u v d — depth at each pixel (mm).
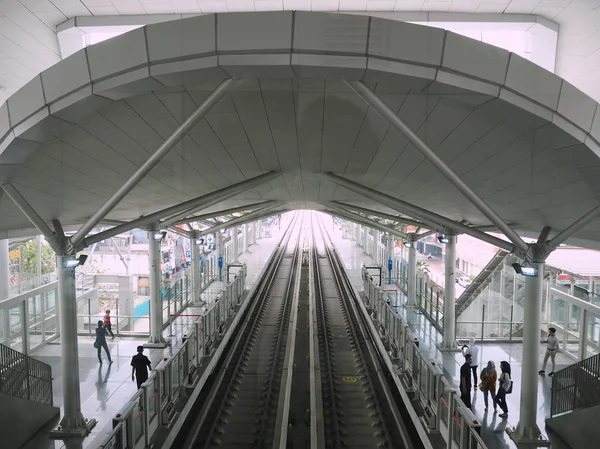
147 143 8367
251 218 27109
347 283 30188
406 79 5820
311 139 9266
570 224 9539
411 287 24266
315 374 14367
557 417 10703
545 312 18484
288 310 23312
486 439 10406
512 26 12148
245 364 15828
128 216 15539
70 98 6227
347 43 5578
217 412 12047
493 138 7012
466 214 12922
